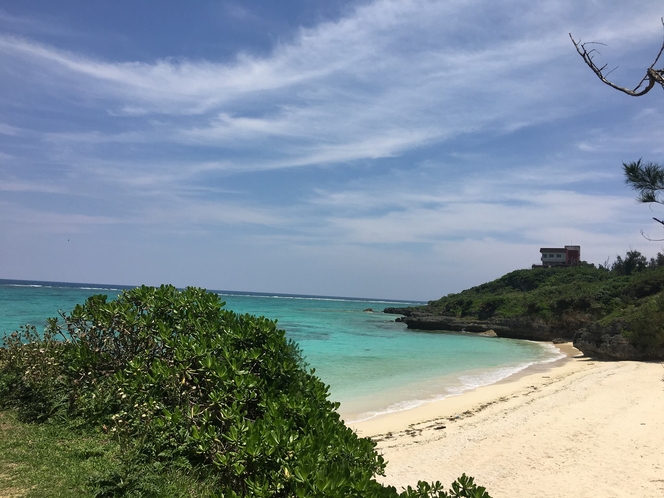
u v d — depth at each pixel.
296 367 6.59
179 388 5.90
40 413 6.32
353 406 16.27
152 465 5.05
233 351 6.29
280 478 4.16
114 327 6.95
